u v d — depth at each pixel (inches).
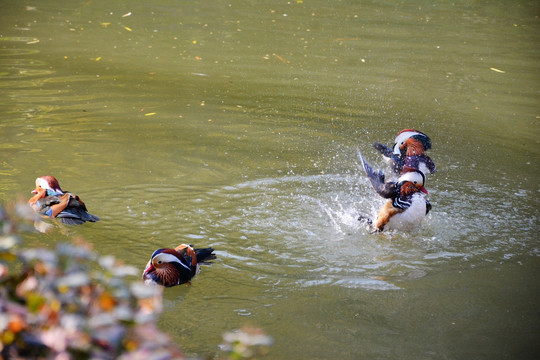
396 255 401.7
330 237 423.5
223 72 809.5
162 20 1101.1
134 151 549.0
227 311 331.0
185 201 461.4
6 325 124.4
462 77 837.8
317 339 308.2
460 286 364.8
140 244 396.2
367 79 810.2
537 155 586.2
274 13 1200.8
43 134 571.2
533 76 854.5
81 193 463.2
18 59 810.2
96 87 717.3
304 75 813.9
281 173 522.9
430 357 297.0
